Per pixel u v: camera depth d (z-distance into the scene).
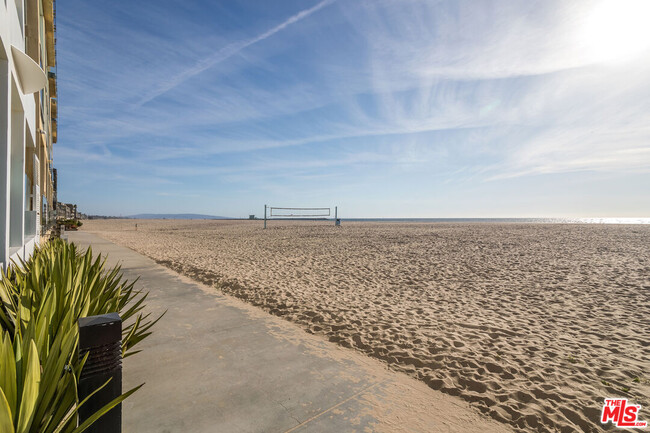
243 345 3.45
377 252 12.19
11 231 4.84
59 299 2.33
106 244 13.55
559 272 8.26
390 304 5.34
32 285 2.94
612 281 7.22
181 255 10.81
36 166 7.41
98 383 1.50
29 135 6.51
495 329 4.23
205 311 4.61
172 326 3.96
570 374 3.05
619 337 4.02
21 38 4.94
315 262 9.70
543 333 4.13
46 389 1.54
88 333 1.49
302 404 2.37
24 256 4.93
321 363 3.08
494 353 3.49
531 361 3.31
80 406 1.45
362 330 4.11
